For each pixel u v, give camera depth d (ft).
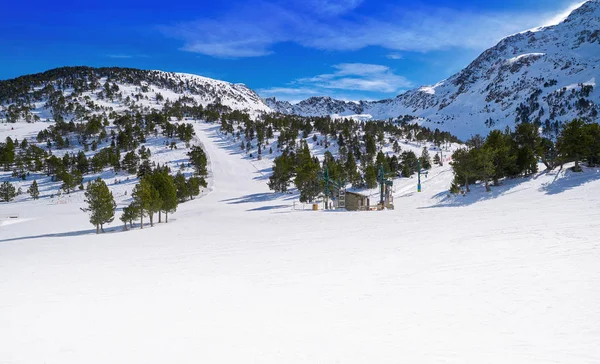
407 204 187.42
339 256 59.88
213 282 47.83
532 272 41.09
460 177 190.08
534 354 23.65
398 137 608.19
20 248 106.63
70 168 469.98
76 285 50.08
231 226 130.62
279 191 323.16
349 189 298.76
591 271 39.45
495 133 186.50
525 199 137.59
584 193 123.44
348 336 28.48
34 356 27.63
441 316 31.17
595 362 22.12
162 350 27.61
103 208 158.10
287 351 26.37
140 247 90.12
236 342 28.45
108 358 26.71
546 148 203.00
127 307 38.75
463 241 63.67
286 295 40.14
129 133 569.64
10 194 372.58
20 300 43.16
